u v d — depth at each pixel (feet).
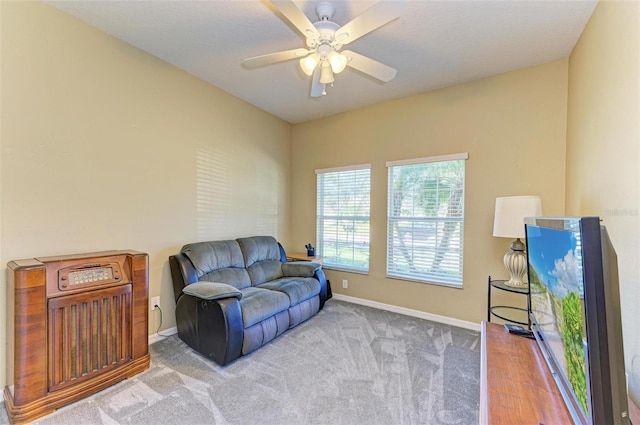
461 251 10.13
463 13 6.43
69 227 6.90
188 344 8.21
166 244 9.07
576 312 2.91
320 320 10.41
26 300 5.32
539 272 4.61
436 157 10.46
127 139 8.03
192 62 8.96
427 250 10.84
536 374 4.30
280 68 9.24
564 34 7.14
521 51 7.98
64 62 6.76
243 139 11.85
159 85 8.78
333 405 5.89
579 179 7.06
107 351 6.41
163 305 8.96
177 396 6.10
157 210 8.80
